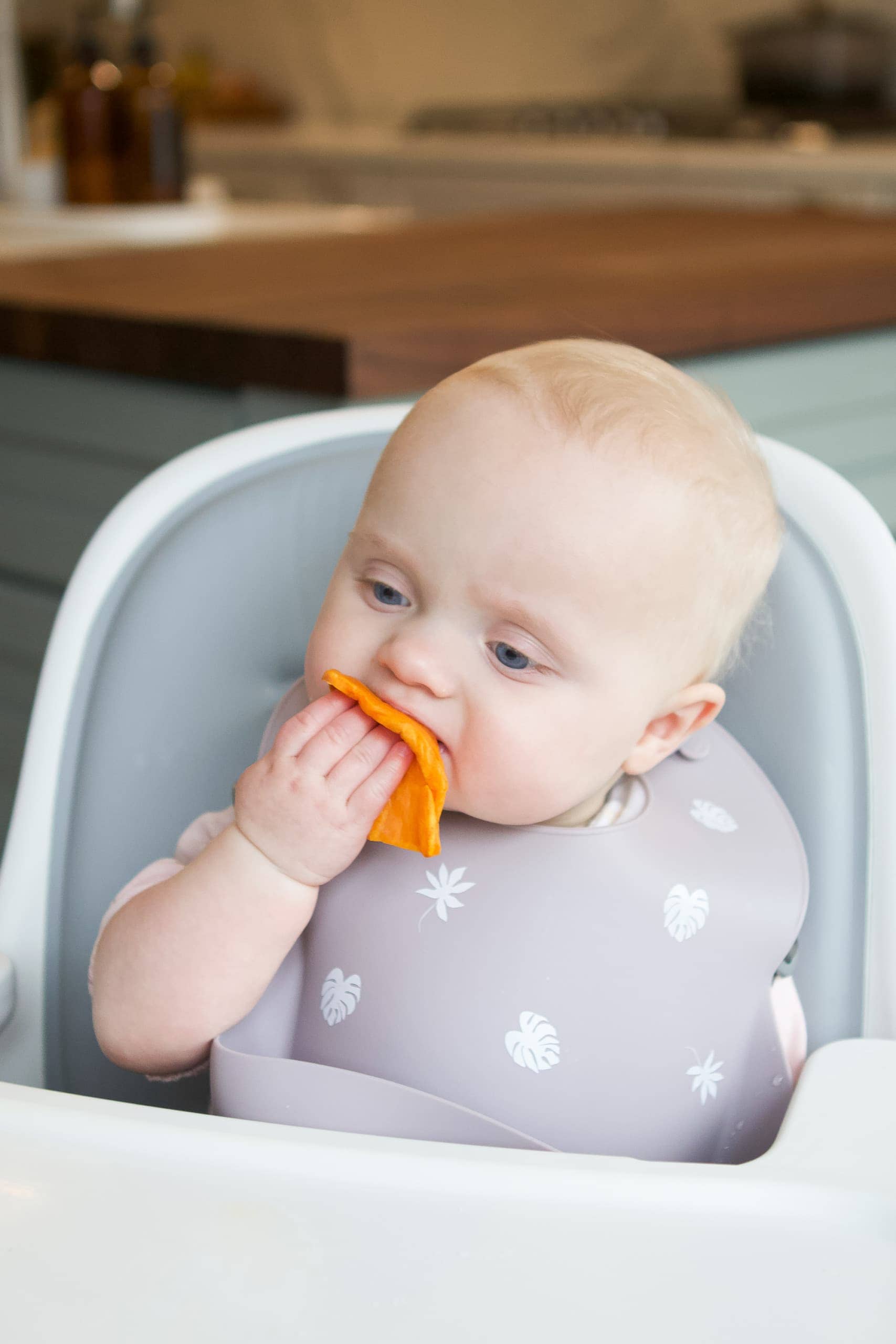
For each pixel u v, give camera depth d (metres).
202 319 1.07
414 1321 0.38
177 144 2.34
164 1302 0.38
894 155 2.89
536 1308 0.38
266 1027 0.64
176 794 0.74
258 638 0.75
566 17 3.90
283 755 0.58
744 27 3.54
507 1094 0.60
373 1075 0.60
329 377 0.98
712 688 0.63
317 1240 0.41
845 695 0.67
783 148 3.11
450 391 0.60
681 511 0.58
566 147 3.39
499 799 0.59
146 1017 0.60
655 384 0.61
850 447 1.40
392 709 0.58
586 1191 0.43
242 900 0.58
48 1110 0.46
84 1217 0.42
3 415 1.26
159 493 0.76
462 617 0.58
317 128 4.24
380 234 1.75
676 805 0.67
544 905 0.61
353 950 0.62
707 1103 0.63
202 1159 0.44
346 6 4.25
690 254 1.48
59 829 0.72
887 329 1.40
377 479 0.60
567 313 1.09
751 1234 0.42
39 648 1.29
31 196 2.35
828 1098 0.50
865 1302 0.39
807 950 0.66
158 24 4.59
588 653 0.57
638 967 0.62
